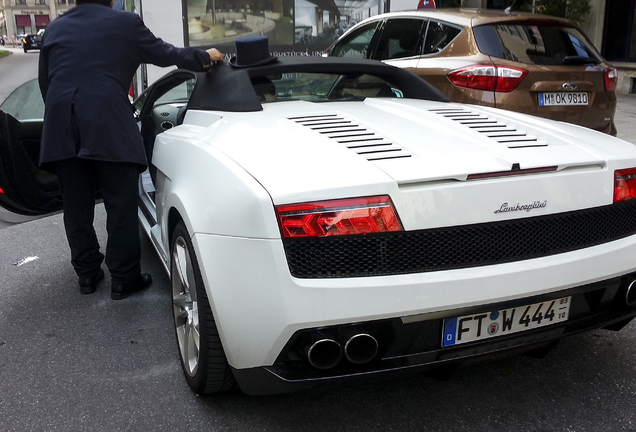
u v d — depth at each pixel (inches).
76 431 82.8
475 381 94.1
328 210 67.4
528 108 175.5
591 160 80.4
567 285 76.1
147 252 161.6
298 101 113.7
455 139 84.9
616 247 80.5
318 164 73.4
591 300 83.0
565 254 76.9
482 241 72.4
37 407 89.0
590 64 187.5
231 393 92.0
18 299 132.1
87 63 116.1
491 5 572.4
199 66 116.5
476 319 74.2
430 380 94.7
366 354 68.9
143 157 122.0
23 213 138.9
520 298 73.7
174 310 98.6
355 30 245.0
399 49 215.9
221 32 326.3
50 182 142.2
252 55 113.4
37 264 155.5
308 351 67.2
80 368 100.7
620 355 101.2
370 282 67.9
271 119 94.0
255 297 69.6
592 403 87.0
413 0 352.2
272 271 68.1
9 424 84.7
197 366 84.4
